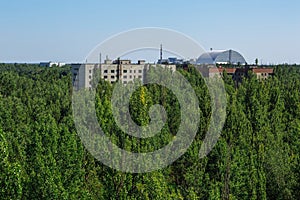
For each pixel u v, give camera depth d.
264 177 36.31
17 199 21.19
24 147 32.16
